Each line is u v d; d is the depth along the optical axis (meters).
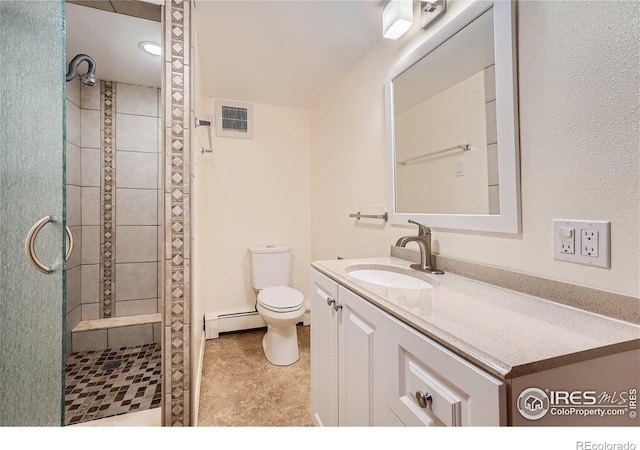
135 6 1.36
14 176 0.86
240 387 1.83
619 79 0.71
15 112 0.86
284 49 1.89
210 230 2.66
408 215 1.51
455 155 1.23
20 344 0.87
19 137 0.85
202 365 2.09
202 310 2.37
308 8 1.51
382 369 0.86
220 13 1.55
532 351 0.55
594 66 0.76
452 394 0.60
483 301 0.86
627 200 0.70
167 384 1.37
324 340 1.33
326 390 1.30
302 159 2.98
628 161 0.70
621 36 0.71
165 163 1.35
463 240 1.20
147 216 2.47
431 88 1.35
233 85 2.44
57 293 0.81
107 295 2.38
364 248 1.98
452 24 1.21
